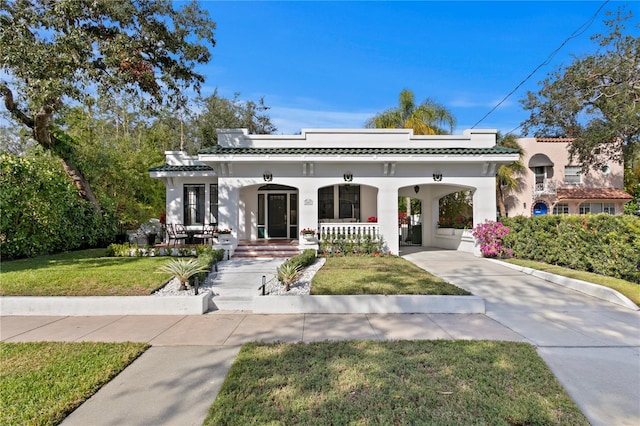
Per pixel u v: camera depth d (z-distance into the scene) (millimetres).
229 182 12602
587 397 3521
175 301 6648
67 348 4777
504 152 12375
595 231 8891
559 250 10117
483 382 3676
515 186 23141
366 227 12906
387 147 13195
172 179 14859
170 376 3965
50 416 3113
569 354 4594
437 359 4254
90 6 10734
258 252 12445
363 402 3266
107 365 4180
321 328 5684
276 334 5410
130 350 4688
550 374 3893
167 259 11094
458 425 2920
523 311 6637
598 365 4266
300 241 12484
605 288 7426
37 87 10648
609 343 4996
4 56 9883
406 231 19750
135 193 18109
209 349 4805
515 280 9094
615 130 16969
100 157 15781
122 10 10984
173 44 12719
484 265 11148
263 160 12047
